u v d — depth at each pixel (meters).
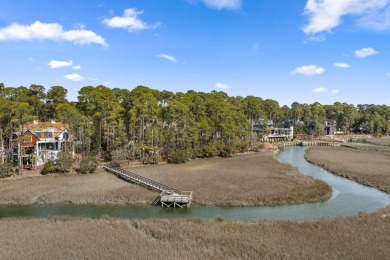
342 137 145.62
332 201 38.62
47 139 62.25
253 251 22.77
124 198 38.81
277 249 23.03
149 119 69.50
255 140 100.50
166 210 35.44
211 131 82.88
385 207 34.78
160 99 89.94
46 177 49.91
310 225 28.48
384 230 26.95
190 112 77.62
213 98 101.25
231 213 34.28
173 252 22.62
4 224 29.23
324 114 160.12
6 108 52.19
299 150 98.25
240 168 58.94
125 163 64.12
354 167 59.97
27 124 57.59
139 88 86.12
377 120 160.38
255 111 115.56
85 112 82.31
